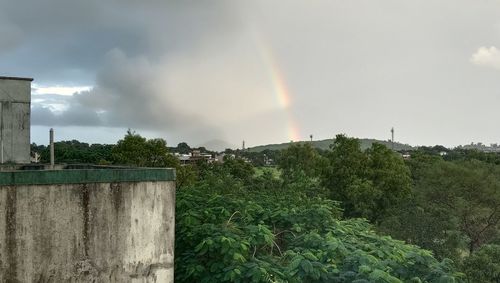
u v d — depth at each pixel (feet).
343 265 30.04
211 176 47.83
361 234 40.73
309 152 187.01
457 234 118.21
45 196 18.29
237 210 37.76
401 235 111.55
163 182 21.63
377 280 26.37
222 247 28.50
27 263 17.90
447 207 151.74
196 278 29.45
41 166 30.68
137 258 20.74
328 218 41.34
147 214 21.07
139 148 141.08
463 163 172.24
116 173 20.08
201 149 394.32
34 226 18.06
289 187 52.90
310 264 27.14
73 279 18.93
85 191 19.25
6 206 17.44
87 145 149.48
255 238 32.73
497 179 155.33
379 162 156.46
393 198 151.64
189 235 31.14
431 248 108.17
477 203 147.43
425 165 193.98
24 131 42.63
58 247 18.60
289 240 38.63
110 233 19.94
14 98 42.29
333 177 156.25
